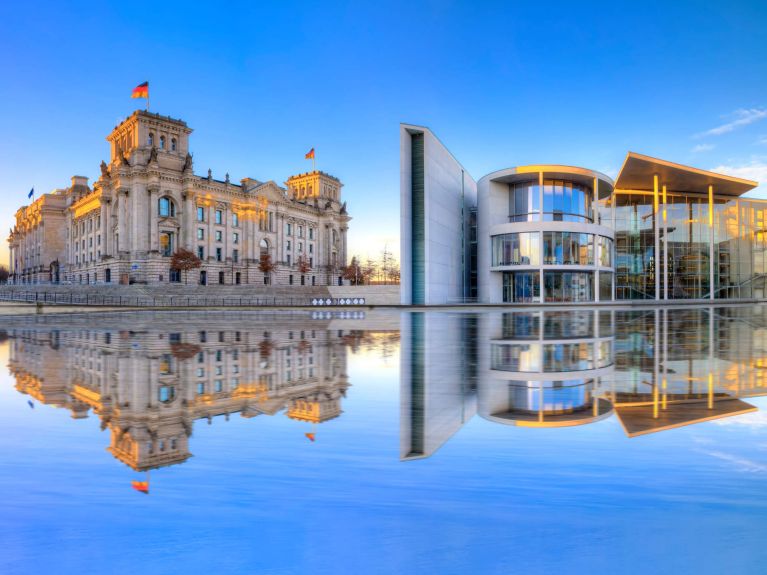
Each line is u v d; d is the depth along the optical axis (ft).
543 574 10.02
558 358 40.42
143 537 11.63
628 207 211.20
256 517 12.56
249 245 333.21
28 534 11.91
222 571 10.32
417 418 21.72
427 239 161.58
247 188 334.85
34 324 90.33
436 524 12.17
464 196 210.18
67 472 15.70
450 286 187.62
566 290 181.27
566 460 16.30
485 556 10.77
